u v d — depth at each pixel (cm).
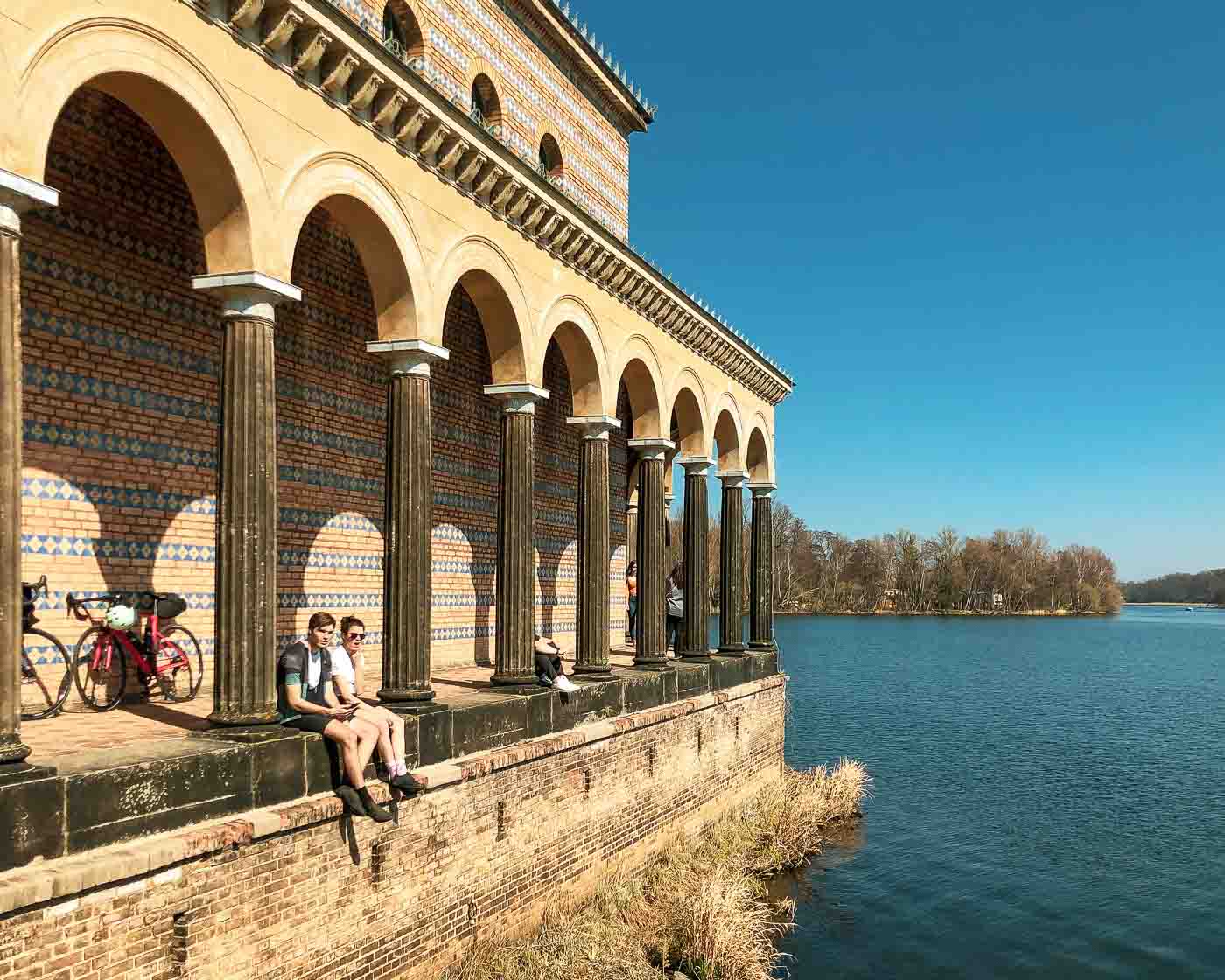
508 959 1087
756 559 2384
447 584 1598
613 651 2067
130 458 1017
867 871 1859
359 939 903
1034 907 1700
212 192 852
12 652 645
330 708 899
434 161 1123
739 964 1259
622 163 2278
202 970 741
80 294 964
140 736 843
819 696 5094
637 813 1516
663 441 1758
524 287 1323
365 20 1346
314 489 1284
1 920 608
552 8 1817
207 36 820
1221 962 1484
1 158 646
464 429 1653
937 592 16962
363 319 1383
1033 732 3894
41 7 679
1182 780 2889
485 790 1110
